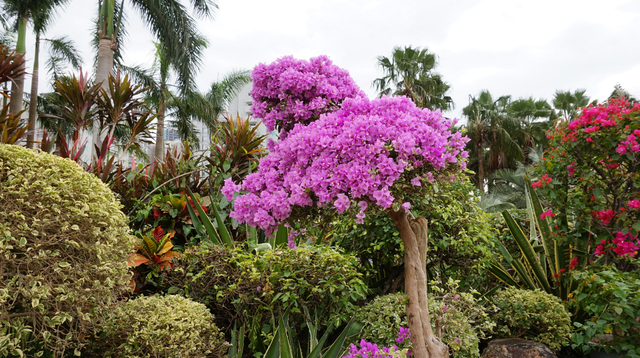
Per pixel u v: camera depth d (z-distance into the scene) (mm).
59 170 2014
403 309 2600
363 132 1532
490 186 17375
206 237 3516
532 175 3805
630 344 2441
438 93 16656
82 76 5559
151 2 8406
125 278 2135
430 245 3568
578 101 17031
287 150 1743
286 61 2238
